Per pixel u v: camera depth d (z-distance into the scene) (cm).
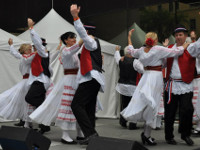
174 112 458
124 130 600
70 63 458
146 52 440
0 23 926
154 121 434
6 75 687
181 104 445
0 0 928
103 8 834
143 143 463
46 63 529
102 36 839
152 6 750
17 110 556
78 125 473
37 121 463
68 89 459
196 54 439
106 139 248
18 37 748
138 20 773
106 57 757
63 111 455
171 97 453
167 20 727
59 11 906
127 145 235
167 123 461
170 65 455
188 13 698
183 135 457
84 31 410
